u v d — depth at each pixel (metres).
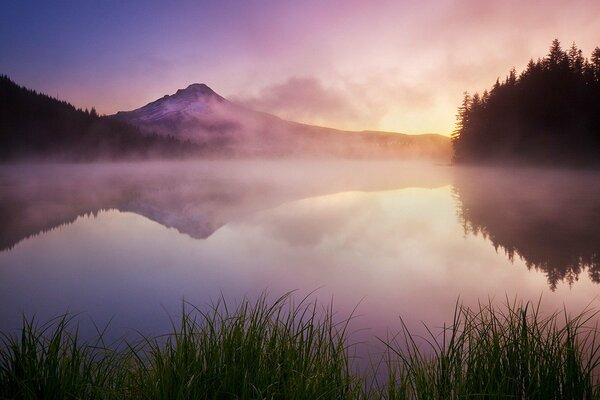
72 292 12.64
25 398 2.67
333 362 3.16
